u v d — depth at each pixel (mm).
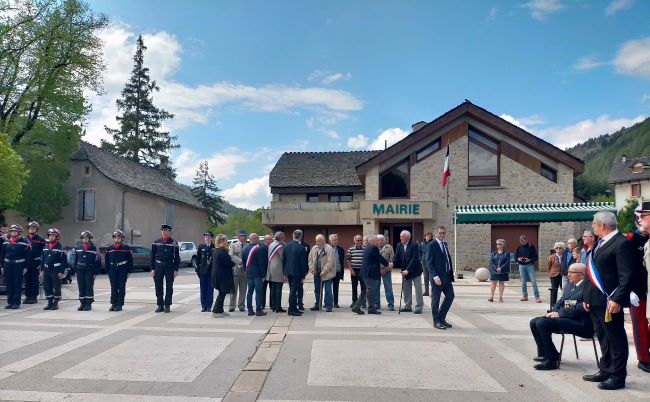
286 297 15789
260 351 7871
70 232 34156
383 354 7719
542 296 16484
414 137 27906
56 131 30531
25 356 7512
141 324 10305
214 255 11352
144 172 42781
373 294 11867
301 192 36500
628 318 11367
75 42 29062
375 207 27422
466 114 27859
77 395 5762
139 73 59719
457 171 27828
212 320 10859
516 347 8305
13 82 28188
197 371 6750
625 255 5996
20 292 12688
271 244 12133
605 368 6285
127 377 6465
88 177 34406
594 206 23000
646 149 117250
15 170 23828
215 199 68062
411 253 12102
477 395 5844
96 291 17062
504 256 14625
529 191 27203
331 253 12406
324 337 8992
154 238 39156
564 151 26578
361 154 40969
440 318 9984
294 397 5723
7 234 14422
